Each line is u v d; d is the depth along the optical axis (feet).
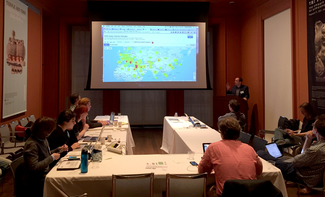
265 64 20.36
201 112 28.27
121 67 23.06
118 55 23.04
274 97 19.12
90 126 14.23
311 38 14.66
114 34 22.97
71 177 7.08
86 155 7.43
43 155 7.80
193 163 8.21
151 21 23.06
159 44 23.20
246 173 6.88
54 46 23.94
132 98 27.63
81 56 26.58
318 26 14.07
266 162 8.55
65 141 9.75
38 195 7.54
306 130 12.79
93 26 22.82
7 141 13.66
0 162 10.01
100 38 22.89
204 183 7.06
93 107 26.99
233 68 24.86
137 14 23.04
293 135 12.86
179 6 23.24
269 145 10.18
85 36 26.53
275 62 18.89
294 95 16.43
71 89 26.45
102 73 22.98
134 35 23.06
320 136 8.45
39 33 20.67
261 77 20.71
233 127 7.39
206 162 7.32
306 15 15.16
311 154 8.25
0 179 9.75
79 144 9.97
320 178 8.36
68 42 25.05
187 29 23.29
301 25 15.70
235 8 24.59
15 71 16.38
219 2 23.75
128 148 14.99
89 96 26.89
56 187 7.02
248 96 20.74
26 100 18.17
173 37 23.27
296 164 8.50
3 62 14.87
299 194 10.07
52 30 23.85
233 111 14.57
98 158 8.41
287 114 17.54
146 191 7.04
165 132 17.83
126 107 27.61
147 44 23.13
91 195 7.24
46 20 23.77
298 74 16.06
